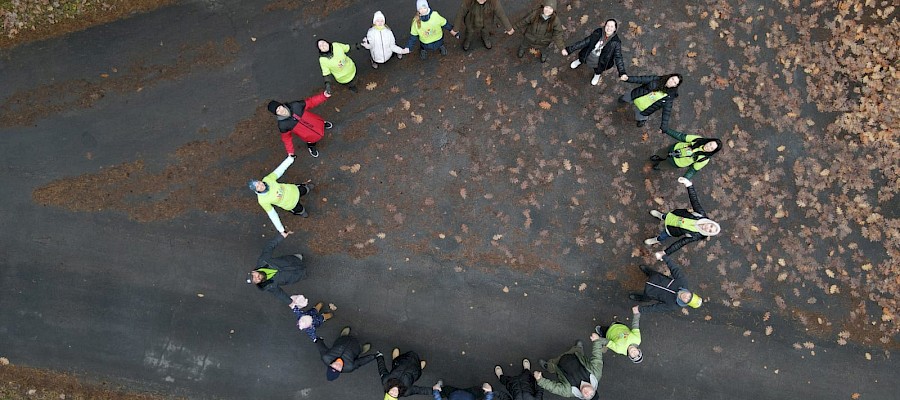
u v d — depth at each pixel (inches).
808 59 345.4
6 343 330.0
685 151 279.0
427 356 333.1
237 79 339.9
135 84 338.3
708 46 346.0
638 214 336.5
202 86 339.0
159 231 334.6
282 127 273.0
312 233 336.5
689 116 340.8
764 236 334.0
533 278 335.0
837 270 332.8
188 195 335.6
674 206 335.0
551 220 336.2
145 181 335.3
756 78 344.2
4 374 329.4
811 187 337.1
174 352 331.6
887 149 337.1
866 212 335.3
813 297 332.5
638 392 331.6
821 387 328.8
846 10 346.9
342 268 335.3
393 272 335.9
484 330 333.7
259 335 333.1
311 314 304.0
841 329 330.6
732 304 332.5
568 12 346.6
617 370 331.9
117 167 335.6
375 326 334.0
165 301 332.8
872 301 331.0
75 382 330.0
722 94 342.6
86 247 333.4
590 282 334.6
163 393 330.3
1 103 336.2
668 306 287.9
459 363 332.8
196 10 342.3
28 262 332.8
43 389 329.1
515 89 343.3
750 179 336.8
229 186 336.2
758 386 329.7
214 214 335.6
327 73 286.2
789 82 343.6
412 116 341.1
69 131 335.9
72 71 338.0
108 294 332.5
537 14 285.3
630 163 339.0
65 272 332.8
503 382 315.6
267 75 340.8
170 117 337.4
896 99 338.6
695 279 333.1
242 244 335.0
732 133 339.9
